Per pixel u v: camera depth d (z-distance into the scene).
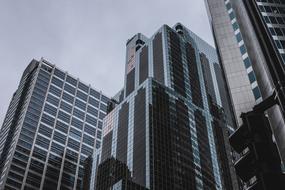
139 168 172.62
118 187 157.25
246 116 8.19
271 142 7.70
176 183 172.38
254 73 62.75
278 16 68.12
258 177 7.24
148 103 198.88
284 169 39.59
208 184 190.38
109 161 199.25
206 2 108.12
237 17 70.31
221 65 85.69
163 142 185.00
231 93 70.88
